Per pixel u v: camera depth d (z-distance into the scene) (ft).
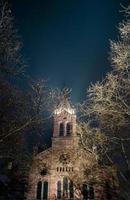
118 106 56.90
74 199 108.37
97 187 102.83
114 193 91.71
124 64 56.54
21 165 71.77
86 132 70.79
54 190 113.70
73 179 93.91
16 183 109.29
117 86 57.93
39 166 115.14
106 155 70.13
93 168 88.48
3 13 53.16
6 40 53.06
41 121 57.62
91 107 63.57
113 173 86.69
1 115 54.19
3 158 61.46
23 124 55.36
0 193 105.19
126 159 64.54
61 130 131.23
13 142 56.54
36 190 113.39
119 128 63.05
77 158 91.71
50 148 121.90
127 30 55.88
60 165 118.21
